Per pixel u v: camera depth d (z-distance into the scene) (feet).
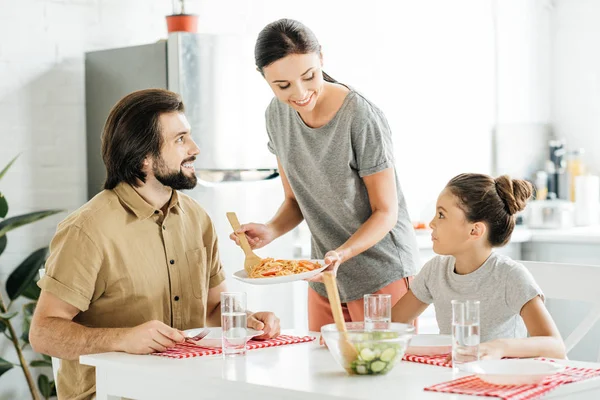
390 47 16.48
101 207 7.64
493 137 18.21
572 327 14.34
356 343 5.90
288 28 7.87
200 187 12.25
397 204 8.74
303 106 8.14
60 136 13.19
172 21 12.57
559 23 18.30
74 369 7.67
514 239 15.48
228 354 6.70
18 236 12.83
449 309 7.96
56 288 7.36
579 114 17.99
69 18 13.20
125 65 12.76
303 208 9.25
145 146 7.66
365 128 8.46
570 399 5.62
